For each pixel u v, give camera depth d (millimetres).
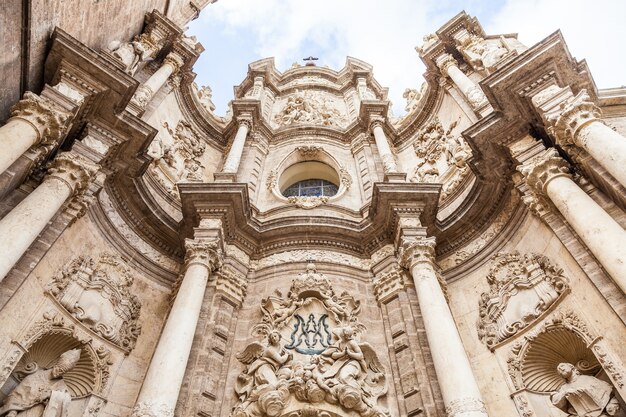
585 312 8773
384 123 18875
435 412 8641
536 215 10203
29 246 8633
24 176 9055
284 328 10656
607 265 7727
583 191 9180
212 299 10930
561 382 8969
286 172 17922
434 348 9117
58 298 9344
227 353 10250
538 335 9344
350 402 8828
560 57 10641
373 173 16750
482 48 16406
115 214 11820
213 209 12328
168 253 12617
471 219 12438
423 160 17219
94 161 10328
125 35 15188
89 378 9258
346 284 12000
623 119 10773
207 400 9117
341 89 23609
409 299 10961
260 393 8977
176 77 17734
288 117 21219
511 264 10836
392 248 12539
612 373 7883
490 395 9328
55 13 10000
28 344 8438
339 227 13148
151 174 13945
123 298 10711
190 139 17547
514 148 10961
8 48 8633
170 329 9289
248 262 12617
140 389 8820
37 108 8859
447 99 17531
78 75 10250
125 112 11250
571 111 9359
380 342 10609
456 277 11930
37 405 8227
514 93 10820
